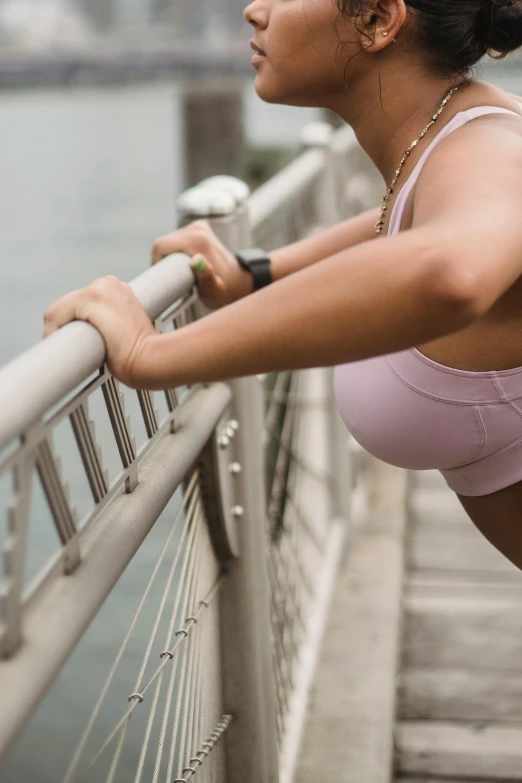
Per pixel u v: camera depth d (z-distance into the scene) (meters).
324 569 2.50
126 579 3.90
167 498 1.01
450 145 0.90
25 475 0.71
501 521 1.14
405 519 3.08
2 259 12.49
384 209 1.10
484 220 0.76
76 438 0.84
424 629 2.60
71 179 20.16
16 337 9.34
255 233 1.73
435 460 1.08
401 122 1.05
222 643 1.44
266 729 1.52
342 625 2.39
